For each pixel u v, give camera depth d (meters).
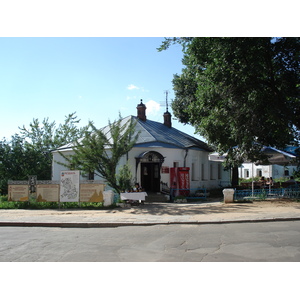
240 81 15.31
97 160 16.14
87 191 15.16
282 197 16.92
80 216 12.36
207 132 17.12
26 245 7.71
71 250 7.09
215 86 15.78
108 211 13.81
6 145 24.86
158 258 6.30
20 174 24.62
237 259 6.09
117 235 8.90
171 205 16.16
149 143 20.39
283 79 15.66
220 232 8.95
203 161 26.20
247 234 8.51
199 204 16.62
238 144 16.39
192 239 8.05
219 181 29.23
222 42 14.44
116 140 16.30
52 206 15.47
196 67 17.81
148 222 10.72
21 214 13.23
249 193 17.22
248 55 15.01
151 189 20.91
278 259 6.03
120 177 16.25
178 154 22.12
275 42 15.22
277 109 14.87
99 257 6.45
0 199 17.81
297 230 9.02
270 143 19.16
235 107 15.85
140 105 25.98
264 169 31.45
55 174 25.31
